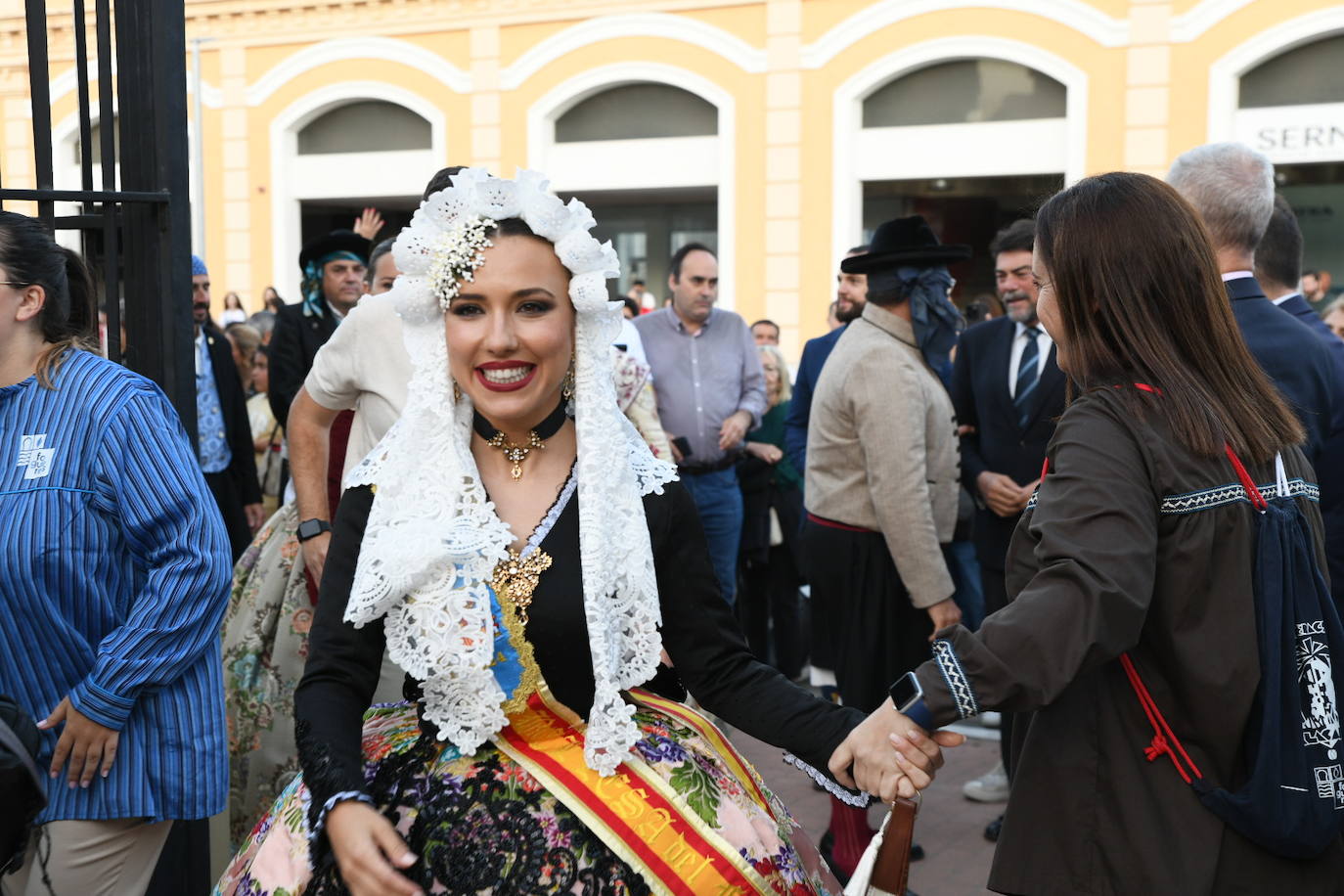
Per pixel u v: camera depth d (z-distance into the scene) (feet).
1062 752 5.75
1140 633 5.52
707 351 17.67
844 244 48.16
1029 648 5.34
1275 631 5.51
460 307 5.64
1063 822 5.73
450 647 5.54
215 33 55.98
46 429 7.04
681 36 49.32
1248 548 5.58
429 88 53.26
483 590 5.61
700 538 6.16
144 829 7.36
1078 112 44.42
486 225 5.54
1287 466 5.94
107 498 7.05
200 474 7.29
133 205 8.50
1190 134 43.14
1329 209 44.01
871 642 11.75
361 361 10.00
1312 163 43.52
